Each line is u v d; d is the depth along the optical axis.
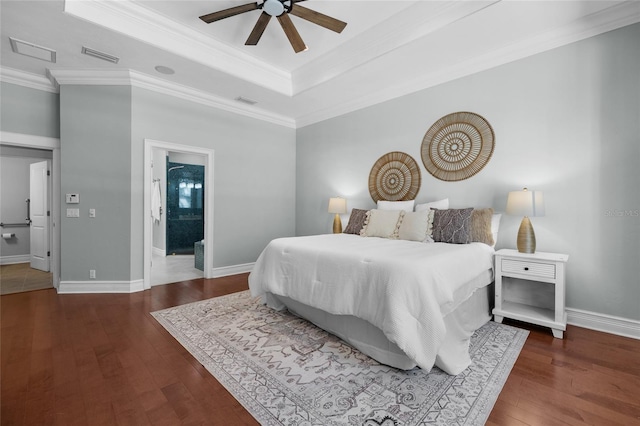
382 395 1.58
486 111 3.05
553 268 2.31
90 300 3.19
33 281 3.99
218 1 2.63
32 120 3.39
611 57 2.36
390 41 2.94
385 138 3.96
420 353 1.62
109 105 3.46
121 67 3.32
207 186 4.21
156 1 2.63
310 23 2.96
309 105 4.54
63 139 3.36
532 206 2.47
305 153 5.14
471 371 1.80
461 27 2.55
